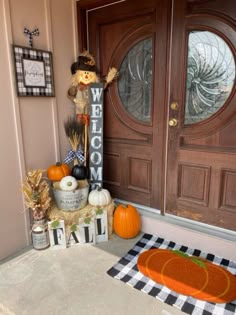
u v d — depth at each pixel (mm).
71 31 2236
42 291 1590
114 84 2256
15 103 1849
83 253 1964
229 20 1658
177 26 1846
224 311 1427
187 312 1428
